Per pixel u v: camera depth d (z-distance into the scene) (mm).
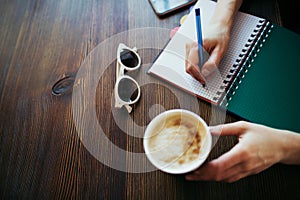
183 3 843
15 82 816
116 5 882
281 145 611
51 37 867
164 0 854
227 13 762
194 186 619
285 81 695
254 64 721
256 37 753
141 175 642
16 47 871
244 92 691
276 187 603
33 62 837
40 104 769
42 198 658
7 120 764
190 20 800
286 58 722
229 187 611
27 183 678
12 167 702
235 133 634
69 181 664
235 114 670
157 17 839
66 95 767
